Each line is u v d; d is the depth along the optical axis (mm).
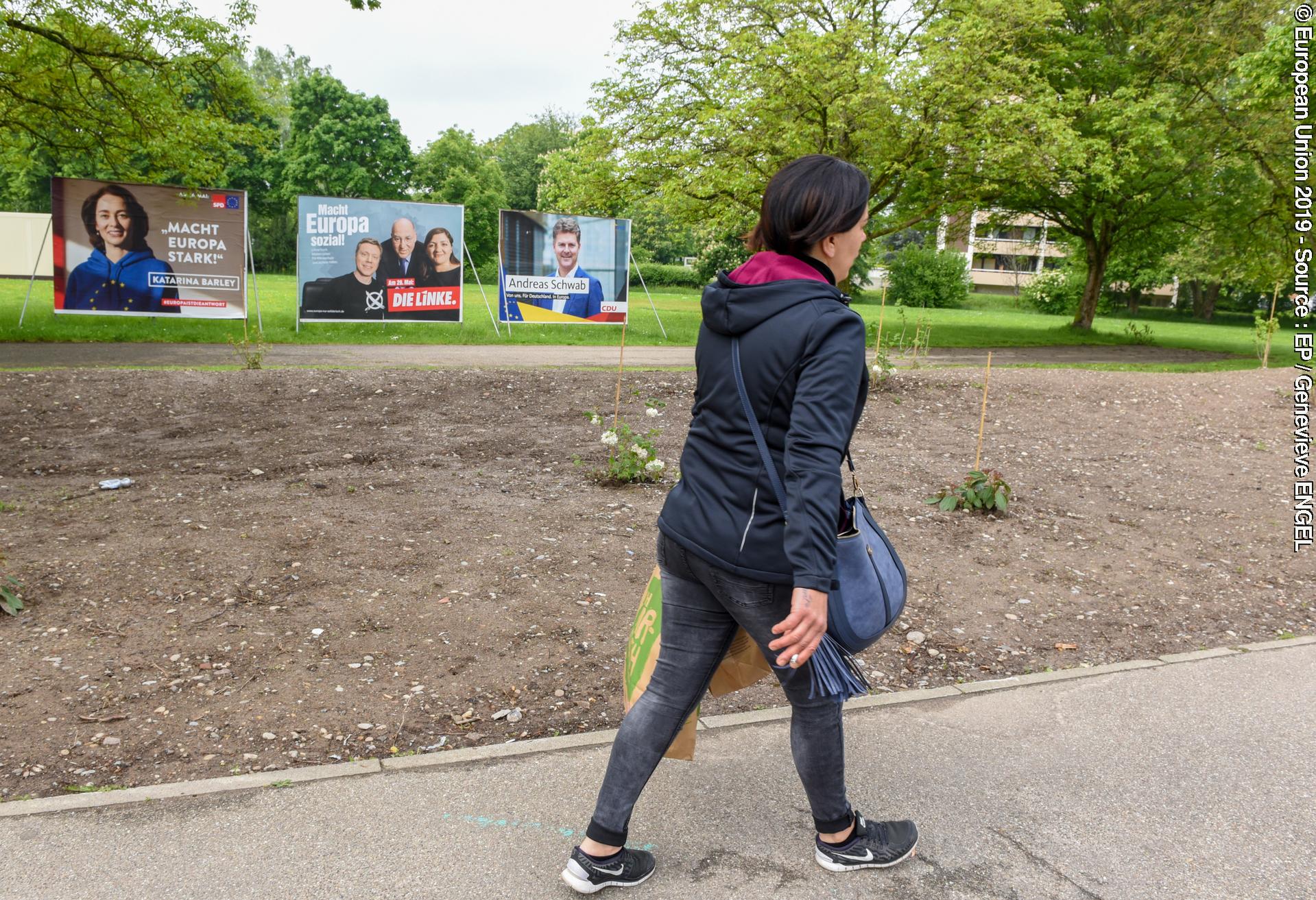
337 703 3258
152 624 3852
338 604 4168
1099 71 24125
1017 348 23000
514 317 18703
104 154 17531
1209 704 3518
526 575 4660
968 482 6387
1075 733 3256
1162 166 23797
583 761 2898
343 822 2525
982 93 18844
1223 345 27859
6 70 14953
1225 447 9180
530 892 2264
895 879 2385
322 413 8906
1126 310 56750
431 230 17922
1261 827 2686
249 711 3164
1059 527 6121
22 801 2531
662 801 2719
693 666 2201
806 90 18109
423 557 4848
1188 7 23047
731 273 2141
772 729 3170
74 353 13766
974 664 3932
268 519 5402
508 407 9547
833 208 2021
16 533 5000
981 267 78250
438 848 2426
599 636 3982
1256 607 4777
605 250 19016
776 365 1960
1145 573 5262
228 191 16547
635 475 6652
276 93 18047
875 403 10688
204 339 16469
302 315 17328
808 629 1841
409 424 8570
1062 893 2352
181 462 6891
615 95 20812
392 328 19359
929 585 4898
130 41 15617
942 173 22328
